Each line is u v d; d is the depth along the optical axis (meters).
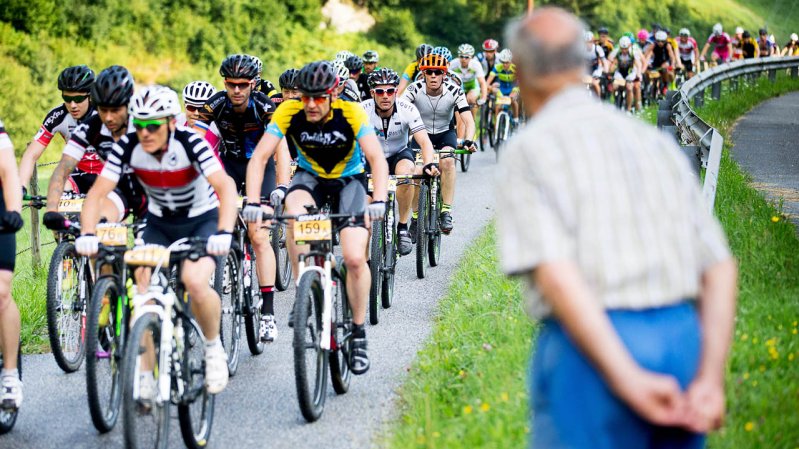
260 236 19.91
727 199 27.38
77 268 19.30
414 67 38.59
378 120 25.42
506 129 49.72
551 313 8.16
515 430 13.44
